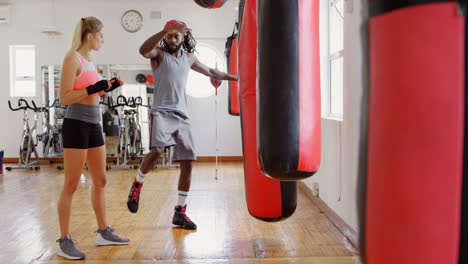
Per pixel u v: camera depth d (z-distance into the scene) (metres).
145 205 4.79
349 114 3.28
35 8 8.84
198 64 3.79
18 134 8.91
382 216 0.82
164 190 5.71
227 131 8.85
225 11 8.80
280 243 3.33
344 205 3.58
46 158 8.88
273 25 1.47
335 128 3.87
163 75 3.61
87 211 4.47
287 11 1.48
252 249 3.19
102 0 8.80
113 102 8.59
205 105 8.84
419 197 0.77
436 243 0.76
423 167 0.76
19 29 8.85
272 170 1.50
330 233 3.56
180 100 3.69
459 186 0.75
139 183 3.61
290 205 2.11
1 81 8.91
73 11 8.83
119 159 8.43
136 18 8.79
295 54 1.48
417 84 0.76
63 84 2.79
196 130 8.85
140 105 8.04
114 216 4.28
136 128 8.42
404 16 0.78
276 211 2.10
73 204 4.82
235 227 3.82
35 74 8.89
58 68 8.87
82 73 2.87
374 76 0.84
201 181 6.41
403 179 0.78
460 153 0.75
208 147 8.87
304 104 1.50
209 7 2.54
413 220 0.77
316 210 4.39
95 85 2.81
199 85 8.81
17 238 3.54
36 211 4.49
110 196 5.32
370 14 0.85
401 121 0.78
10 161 8.87
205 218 4.18
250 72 2.00
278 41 1.47
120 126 8.34
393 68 0.79
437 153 0.75
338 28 4.44
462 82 0.74
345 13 3.27
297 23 1.49
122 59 8.80
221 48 8.84
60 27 8.84
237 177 6.77
